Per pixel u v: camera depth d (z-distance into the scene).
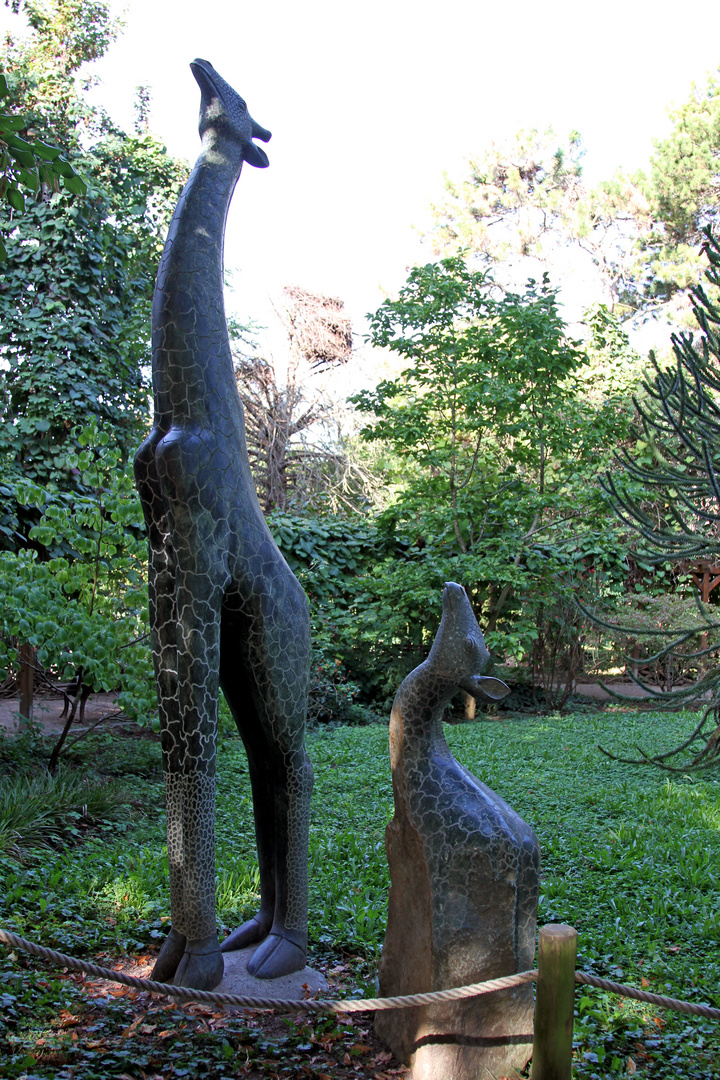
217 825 6.82
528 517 13.01
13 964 4.00
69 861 5.45
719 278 6.97
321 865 5.88
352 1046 3.45
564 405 12.85
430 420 13.28
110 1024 3.52
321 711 12.25
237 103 3.99
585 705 14.61
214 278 3.81
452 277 12.21
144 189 17.16
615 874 5.90
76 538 7.45
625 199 26.84
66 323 13.99
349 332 20.20
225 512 3.70
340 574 14.27
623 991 2.68
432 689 3.36
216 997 2.82
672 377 7.02
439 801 3.27
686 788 8.44
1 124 4.25
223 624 3.91
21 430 13.82
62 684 10.59
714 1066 3.43
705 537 7.32
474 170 29.42
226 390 3.80
